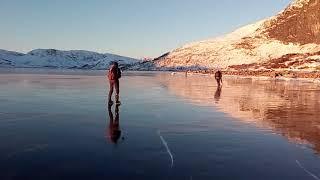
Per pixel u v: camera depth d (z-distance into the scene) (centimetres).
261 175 903
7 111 1992
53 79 6312
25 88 3825
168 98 2973
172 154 1084
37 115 1855
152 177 869
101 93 3359
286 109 2270
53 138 1280
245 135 1404
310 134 1441
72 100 2667
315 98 3080
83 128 1492
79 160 996
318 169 963
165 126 1581
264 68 15488
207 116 1923
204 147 1184
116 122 1667
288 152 1140
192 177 875
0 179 831
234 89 4228
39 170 903
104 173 890
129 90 3906
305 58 16725
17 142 1208
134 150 1121
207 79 7575
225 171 927
